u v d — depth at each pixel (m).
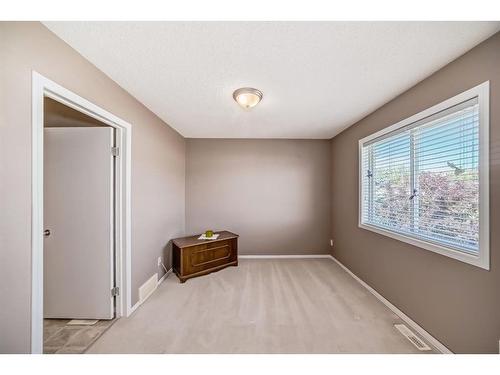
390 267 2.28
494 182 1.29
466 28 1.23
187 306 2.30
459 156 1.56
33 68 1.16
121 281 2.08
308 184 4.01
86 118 2.13
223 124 3.17
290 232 4.00
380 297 2.45
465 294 1.47
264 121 3.03
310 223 4.02
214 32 1.28
